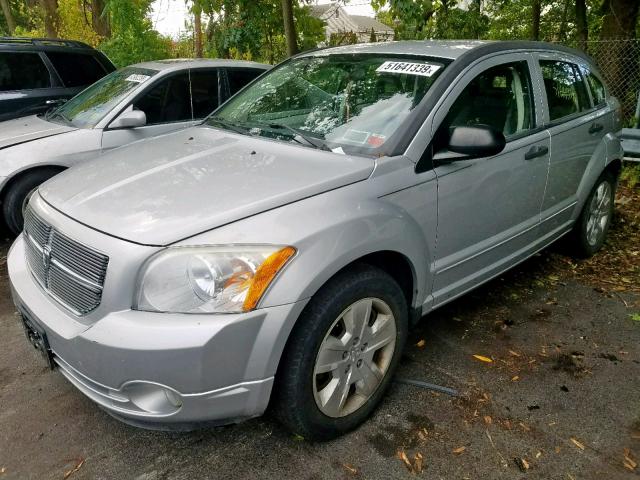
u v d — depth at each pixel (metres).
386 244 2.41
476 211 2.99
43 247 2.40
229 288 2.01
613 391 2.81
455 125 2.85
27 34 14.27
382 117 2.82
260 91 3.62
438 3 7.70
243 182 2.39
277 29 8.45
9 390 2.81
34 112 6.73
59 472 2.29
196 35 9.81
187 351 1.94
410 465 2.32
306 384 2.23
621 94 7.47
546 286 4.01
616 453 2.39
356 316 2.38
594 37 10.44
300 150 2.73
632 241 4.89
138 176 2.56
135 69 5.65
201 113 5.59
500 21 11.48
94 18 11.41
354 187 2.41
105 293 2.06
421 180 2.63
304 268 2.11
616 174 4.55
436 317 3.55
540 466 2.32
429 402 2.72
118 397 2.06
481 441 2.46
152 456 2.38
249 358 2.05
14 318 3.55
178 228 2.08
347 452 2.40
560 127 3.61
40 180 4.70
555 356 3.12
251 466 2.32
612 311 3.65
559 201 3.81
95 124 4.96
